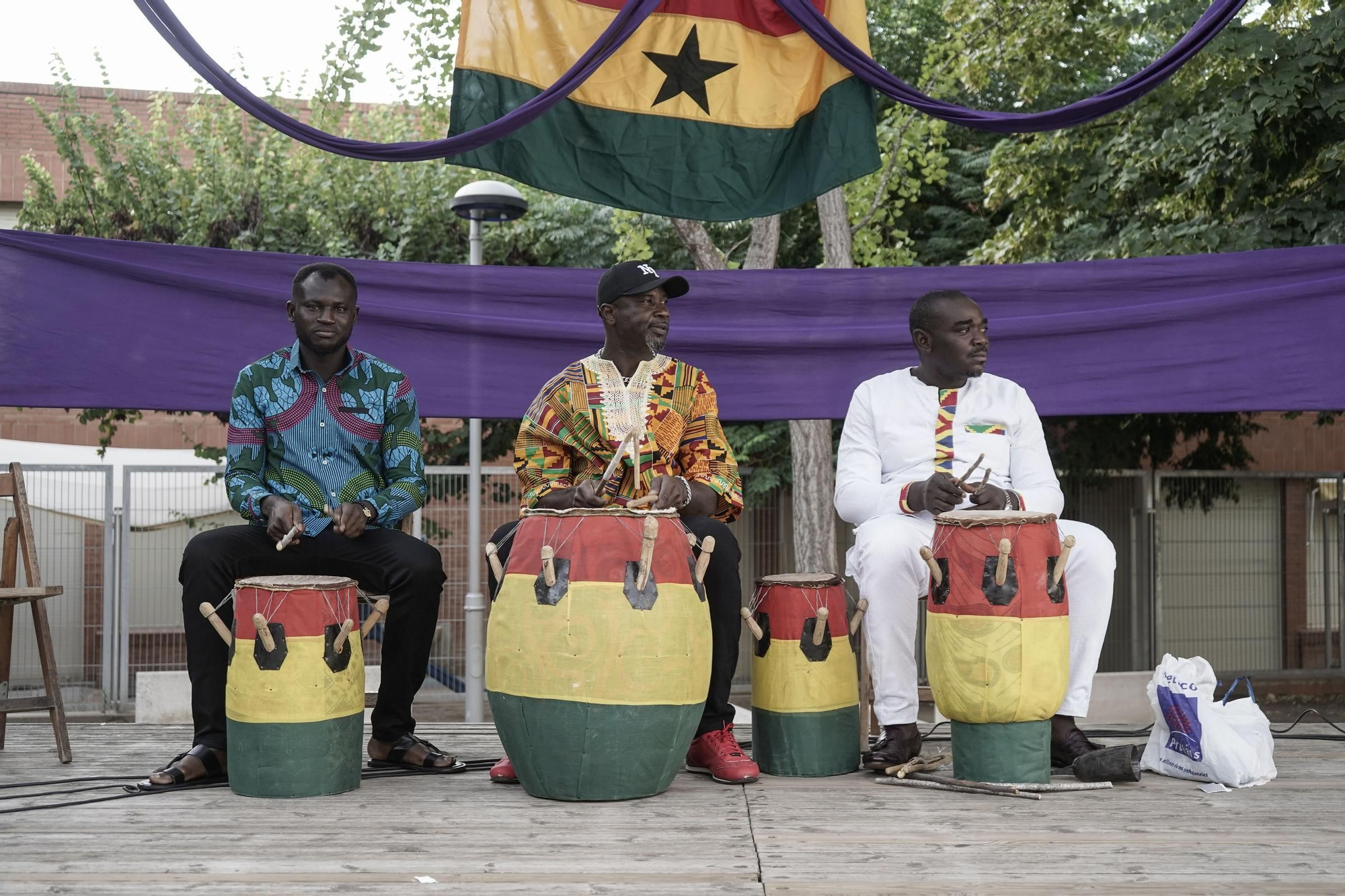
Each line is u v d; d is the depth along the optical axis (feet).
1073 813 9.37
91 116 35.94
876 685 11.37
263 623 9.85
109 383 14.93
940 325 12.07
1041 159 31.73
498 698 9.80
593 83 14.74
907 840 8.55
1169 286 16.08
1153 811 9.44
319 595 10.06
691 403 11.55
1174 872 7.72
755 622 10.99
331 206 36.14
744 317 16.37
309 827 8.95
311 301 11.43
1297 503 35.04
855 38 15.10
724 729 10.98
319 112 35.55
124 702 29.35
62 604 29.81
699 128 14.98
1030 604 10.02
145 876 7.64
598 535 9.61
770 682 10.92
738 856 8.11
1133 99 13.97
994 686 10.00
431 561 11.39
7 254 14.65
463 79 14.39
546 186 14.64
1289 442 39.93
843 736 11.01
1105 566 11.16
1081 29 31.27
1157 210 30.42
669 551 9.78
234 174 35.60
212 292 15.23
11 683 29.68
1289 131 27.04
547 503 10.84
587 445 11.16
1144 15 29.04
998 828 8.89
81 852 8.23
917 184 29.40
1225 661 34.65
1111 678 16.16
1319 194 27.81
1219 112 27.35
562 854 8.18
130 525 29.43
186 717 16.97
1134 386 16.05
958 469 12.05
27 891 7.32
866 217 29.12
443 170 36.32
